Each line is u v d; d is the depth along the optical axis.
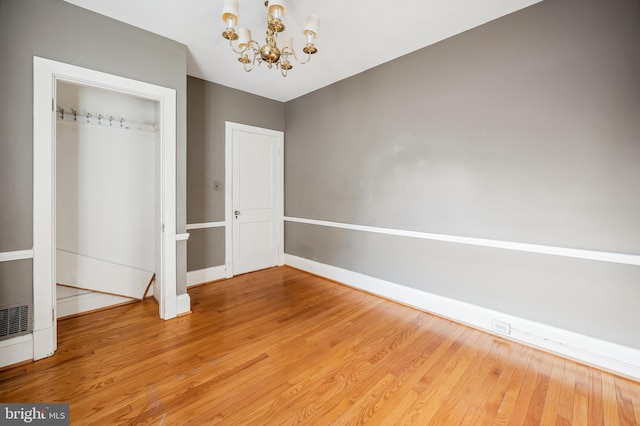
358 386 1.70
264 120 4.05
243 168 3.88
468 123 2.42
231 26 1.75
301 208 4.11
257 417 1.46
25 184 1.89
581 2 1.87
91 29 2.13
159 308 2.72
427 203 2.71
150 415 1.46
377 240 3.17
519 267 2.20
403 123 2.87
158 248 2.80
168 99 2.53
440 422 1.44
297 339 2.23
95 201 2.73
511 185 2.21
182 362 1.92
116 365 1.88
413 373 1.82
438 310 2.66
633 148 1.74
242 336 2.27
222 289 3.35
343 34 2.46
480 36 2.32
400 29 2.39
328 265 3.74
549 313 2.07
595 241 1.88
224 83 3.57
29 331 1.92
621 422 1.44
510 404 1.56
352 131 3.37
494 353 2.05
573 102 1.92
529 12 2.07
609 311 1.85
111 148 2.80
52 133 1.98
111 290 2.79
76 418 1.44
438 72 2.59
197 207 3.45
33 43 1.90
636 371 1.75
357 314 2.70
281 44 2.61
